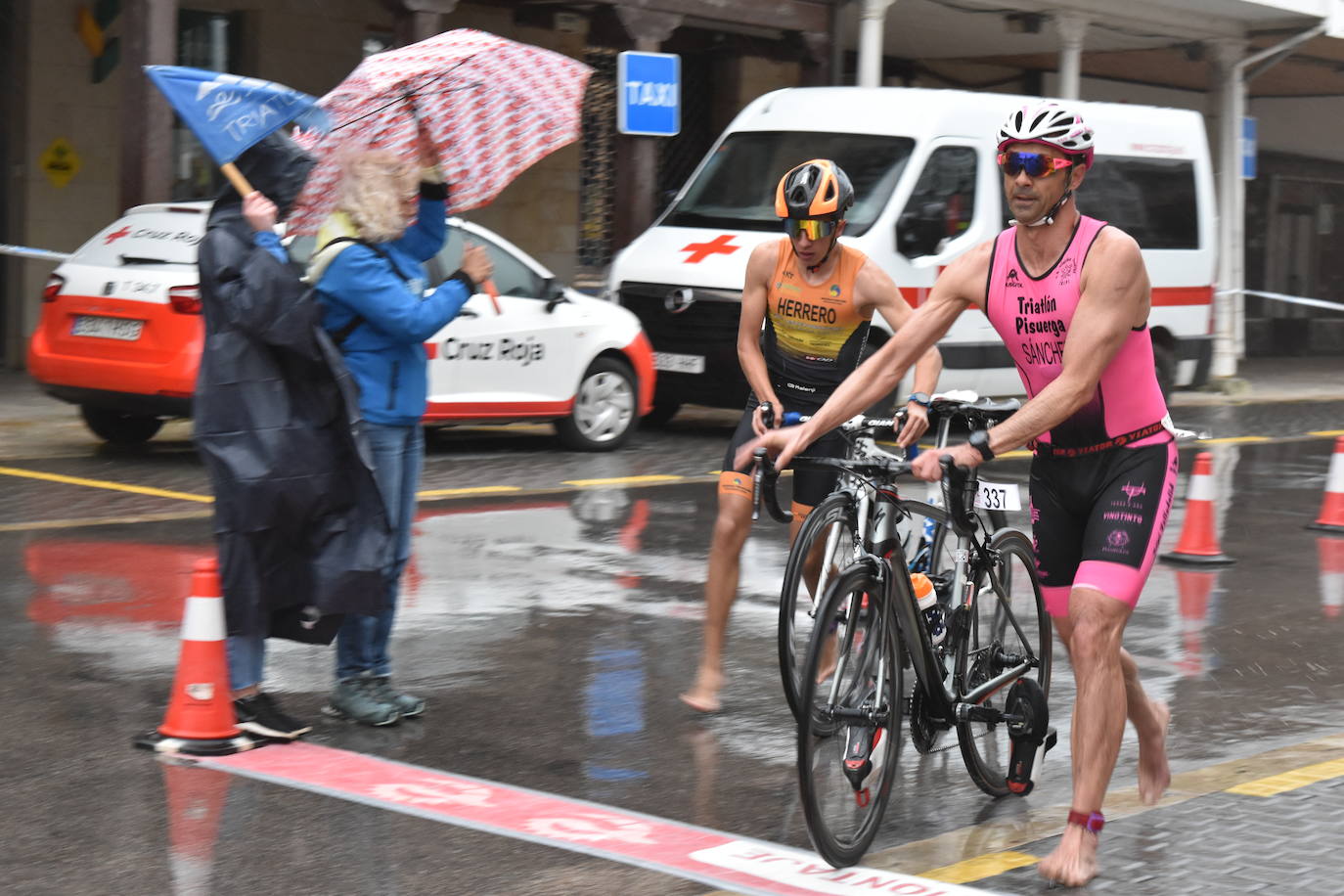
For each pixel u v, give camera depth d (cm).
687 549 1130
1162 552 1198
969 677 636
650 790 638
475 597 963
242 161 658
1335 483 1316
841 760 570
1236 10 2534
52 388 1384
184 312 1318
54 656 789
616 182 2033
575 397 1578
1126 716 576
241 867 538
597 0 2016
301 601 666
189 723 659
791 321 751
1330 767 679
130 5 1617
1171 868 553
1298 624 980
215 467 651
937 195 1723
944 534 655
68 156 2014
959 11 2420
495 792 626
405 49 696
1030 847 582
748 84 2598
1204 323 2050
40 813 582
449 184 717
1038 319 562
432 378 1459
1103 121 1919
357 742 683
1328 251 3566
